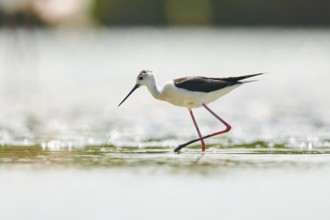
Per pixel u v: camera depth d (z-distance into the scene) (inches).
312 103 886.4
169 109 826.2
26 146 533.0
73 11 1125.1
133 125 679.1
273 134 608.4
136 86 527.2
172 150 512.7
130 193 373.4
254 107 842.8
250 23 2647.6
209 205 350.0
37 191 377.7
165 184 390.3
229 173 418.3
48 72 1379.2
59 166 442.6
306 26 2635.3
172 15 2559.1
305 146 531.2
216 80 516.4
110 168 434.9
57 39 1887.3
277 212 338.0
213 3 2620.6
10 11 1111.0
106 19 2450.8
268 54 1777.8
